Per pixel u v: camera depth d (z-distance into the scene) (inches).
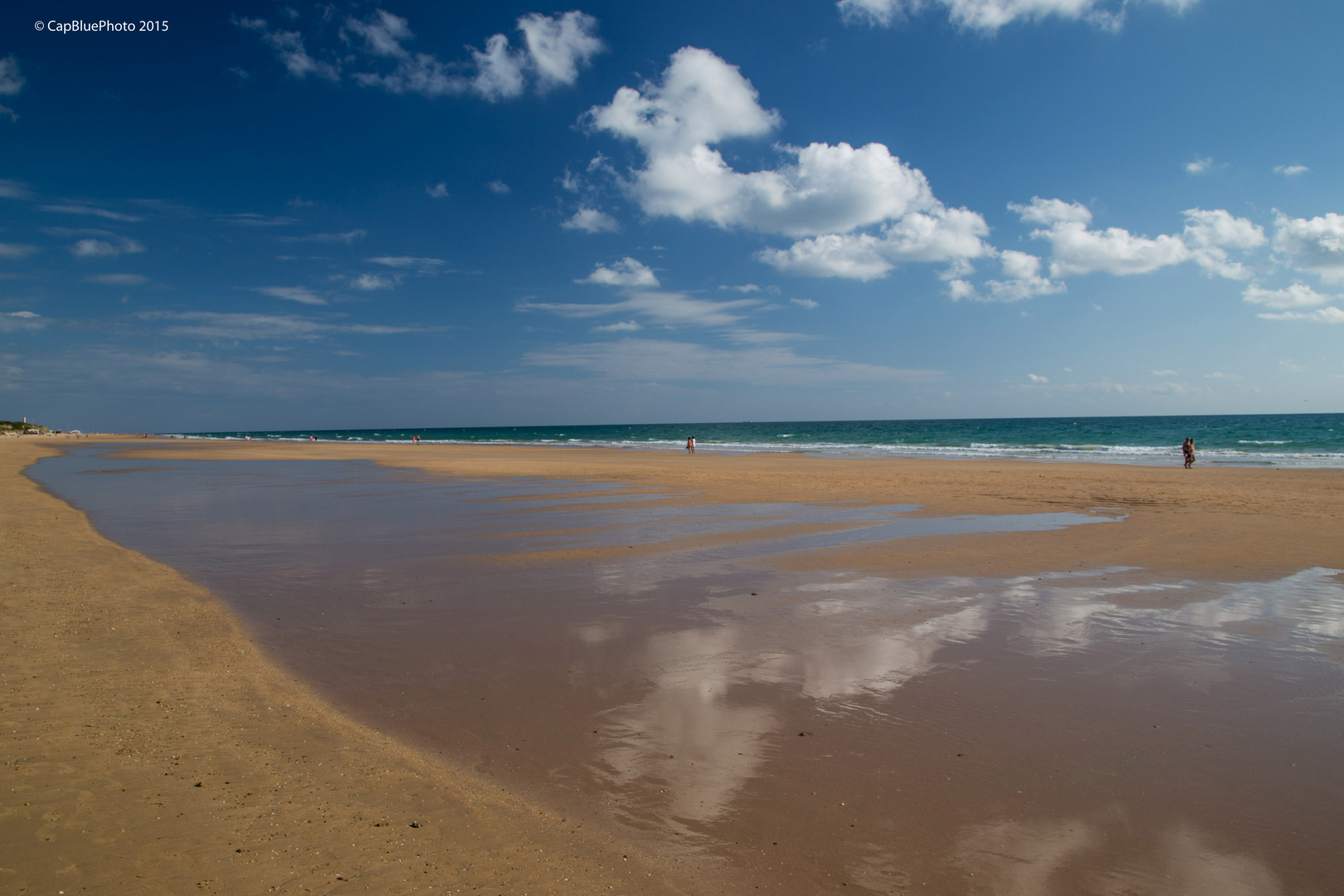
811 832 146.6
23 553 412.8
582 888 126.1
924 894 127.3
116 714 194.9
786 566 407.8
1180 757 181.2
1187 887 130.3
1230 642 270.8
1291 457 1493.6
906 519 595.5
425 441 3624.5
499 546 471.2
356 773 167.2
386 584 363.3
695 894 125.4
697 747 184.2
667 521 584.7
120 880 121.3
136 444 2866.6
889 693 221.5
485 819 148.8
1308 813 155.4
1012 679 233.0
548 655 255.4
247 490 856.9
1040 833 147.3
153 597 329.7
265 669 239.1
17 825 136.8
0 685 210.5
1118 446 2113.7
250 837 137.7
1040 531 524.4
